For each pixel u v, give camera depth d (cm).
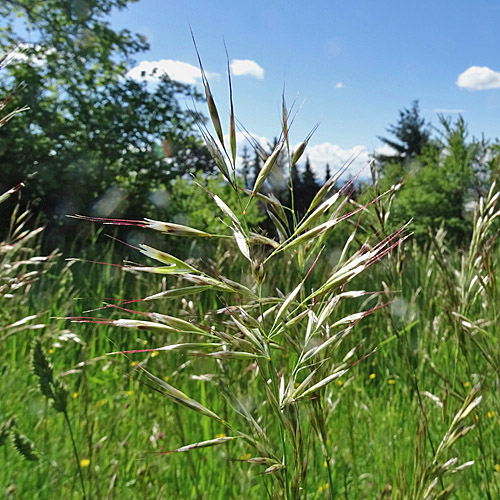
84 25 1004
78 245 839
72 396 275
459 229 1355
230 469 202
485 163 1296
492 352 173
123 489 194
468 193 1371
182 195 1068
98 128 991
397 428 246
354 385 296
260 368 97
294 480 99
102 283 455
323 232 102
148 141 1026
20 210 888
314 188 3681
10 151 892
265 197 105
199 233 94
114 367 324
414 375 185
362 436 239
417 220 1412
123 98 1027
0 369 266
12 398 258
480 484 182
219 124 92
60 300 395
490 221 178
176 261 93
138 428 241
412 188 1459
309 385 107
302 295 113
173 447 224
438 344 256
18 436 150
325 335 118
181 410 255
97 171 941
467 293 182
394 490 161
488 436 200
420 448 136
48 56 979
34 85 916
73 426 239
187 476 207
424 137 3984
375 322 370
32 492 192
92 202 937
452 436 129
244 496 190
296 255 112
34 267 448
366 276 435
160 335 249
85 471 186
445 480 165
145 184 984
